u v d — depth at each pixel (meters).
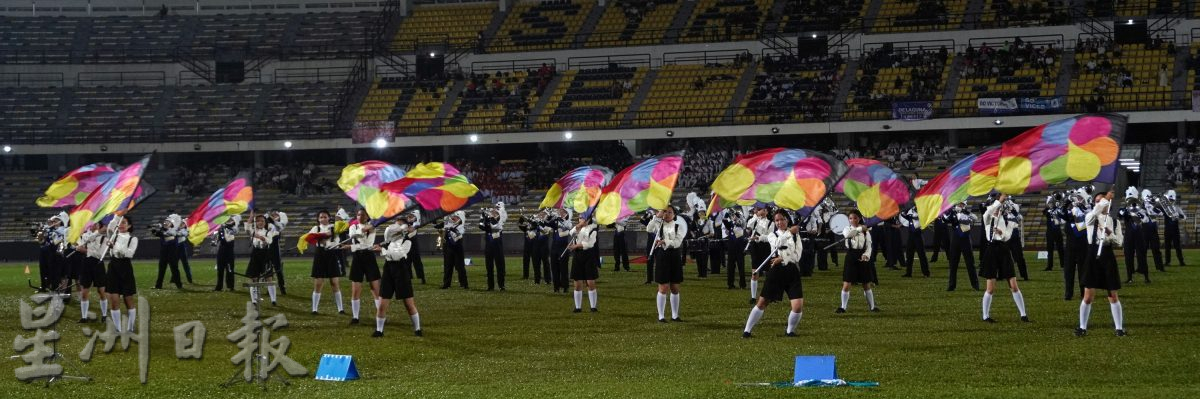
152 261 43.41
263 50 59.31
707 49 56.41
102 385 13.05
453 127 53.62
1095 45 51.22
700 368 13.82
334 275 20.55
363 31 60.34
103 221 19.98
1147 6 52.12
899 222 29.11
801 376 12.56
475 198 20.17
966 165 20.59
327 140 53.88
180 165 56.97
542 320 19.12
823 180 21.77
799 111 50.31
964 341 15.50
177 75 59.34
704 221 27.39
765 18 56.59
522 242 46.66
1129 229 23.42
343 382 13.16
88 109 56.75
